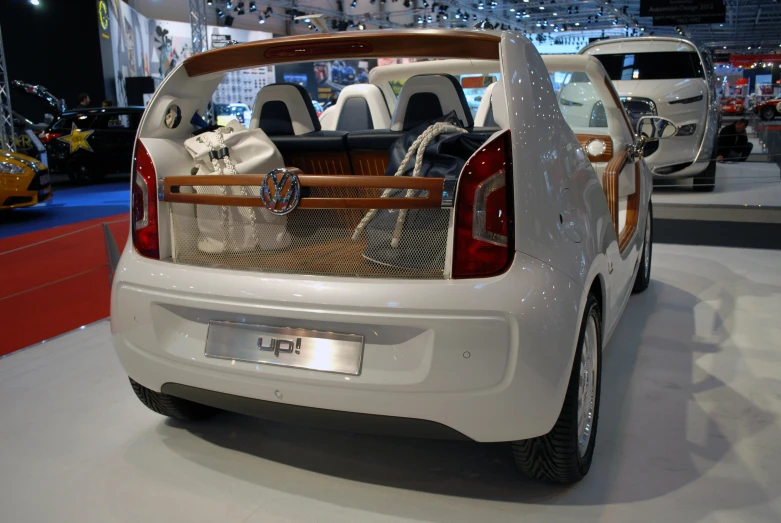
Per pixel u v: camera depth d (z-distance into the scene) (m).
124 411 2.38
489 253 1.50
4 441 2.15
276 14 19.20
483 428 1.52
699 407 2.32
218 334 1.70
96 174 11.44
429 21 22.12
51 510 1.76
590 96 4.62
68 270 4.57
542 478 1.81
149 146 1.85
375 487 1.85
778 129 9.55
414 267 1.57
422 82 2.22
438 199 1.52
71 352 2.99
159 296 1.75
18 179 7.11
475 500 1.77
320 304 1.55
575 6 21.59
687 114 7.46
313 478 1.91
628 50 8.19
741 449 2.03
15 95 14.89
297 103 2.46
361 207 1.56
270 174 1.64
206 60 1.91
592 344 1.88
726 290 3.82
